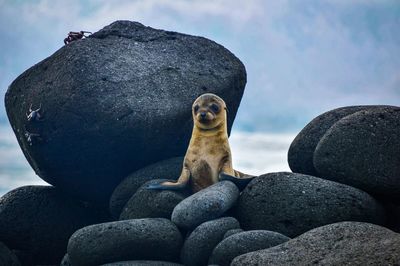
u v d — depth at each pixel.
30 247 43.56
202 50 46.59
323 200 34.44
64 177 43.28
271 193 35.28
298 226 34.31
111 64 43.84
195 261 34.03
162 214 37.47
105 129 41.88
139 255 34.78
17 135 45.38
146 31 47.22
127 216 39.12
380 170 35.31
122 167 43.00
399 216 36.34
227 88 45.16
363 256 27.77
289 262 29.14
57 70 43.78
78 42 44.91
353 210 34.38
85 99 42.22
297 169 40.44
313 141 39.72
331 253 28.80
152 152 42.75
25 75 45.62
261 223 35.09
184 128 43.09
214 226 34.12
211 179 38.25
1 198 44.31
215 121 38.94
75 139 42.25
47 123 42.66
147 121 41.97
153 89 43.34
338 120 39.59
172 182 38.75
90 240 34.69
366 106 40.41
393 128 35.81
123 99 42.34
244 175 40.62
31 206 43.78
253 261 29.84
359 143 35.78
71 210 44.44
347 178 35.78
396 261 26.75
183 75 44.56
